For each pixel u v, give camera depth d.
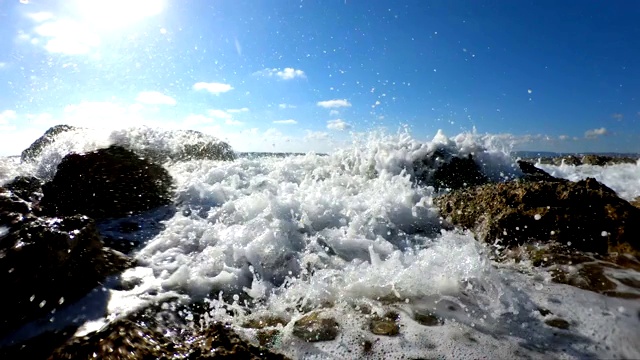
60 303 2.49
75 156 4.81
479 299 2.58
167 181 5.08
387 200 4.50
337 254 3.39
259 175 5.95
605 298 2.53
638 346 2.04
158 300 2.64
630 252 3.13
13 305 2.36
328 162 6.38
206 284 2.89
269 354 2.00
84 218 3.12
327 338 2.23
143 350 1.96
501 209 3.80
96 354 1.93
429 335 2.21
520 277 2.90
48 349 2.09
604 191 3.93
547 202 3.74
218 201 4.76
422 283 2.74
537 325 2.27
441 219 4.23
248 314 2.56
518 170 6.11
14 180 5.61
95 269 2.82
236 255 3.27
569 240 3.40
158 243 3.61
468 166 5.98
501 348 2.08
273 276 3.12
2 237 2.64
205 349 1.97
